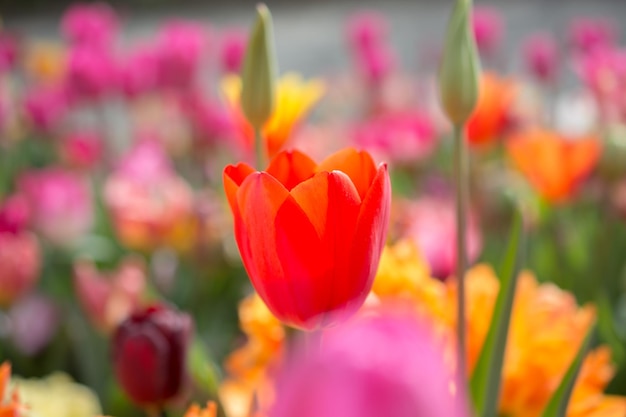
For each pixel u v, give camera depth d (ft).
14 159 7.41
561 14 19.75
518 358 2.74
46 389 3.54
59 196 5.13
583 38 7.17
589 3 21.02
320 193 1.92
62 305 4.56
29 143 7.94
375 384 0.94
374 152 5.70
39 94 7.29
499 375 2.37
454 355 2.51
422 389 0.94
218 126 5.96
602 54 6.11
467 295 2.77
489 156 6.57
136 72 6.55
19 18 27.37
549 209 4.44
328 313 1.97
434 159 6.92
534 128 6.84
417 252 2.83
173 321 2.62
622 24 18.07
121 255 5.52
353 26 8.20
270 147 2.97
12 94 8.35
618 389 3.69
